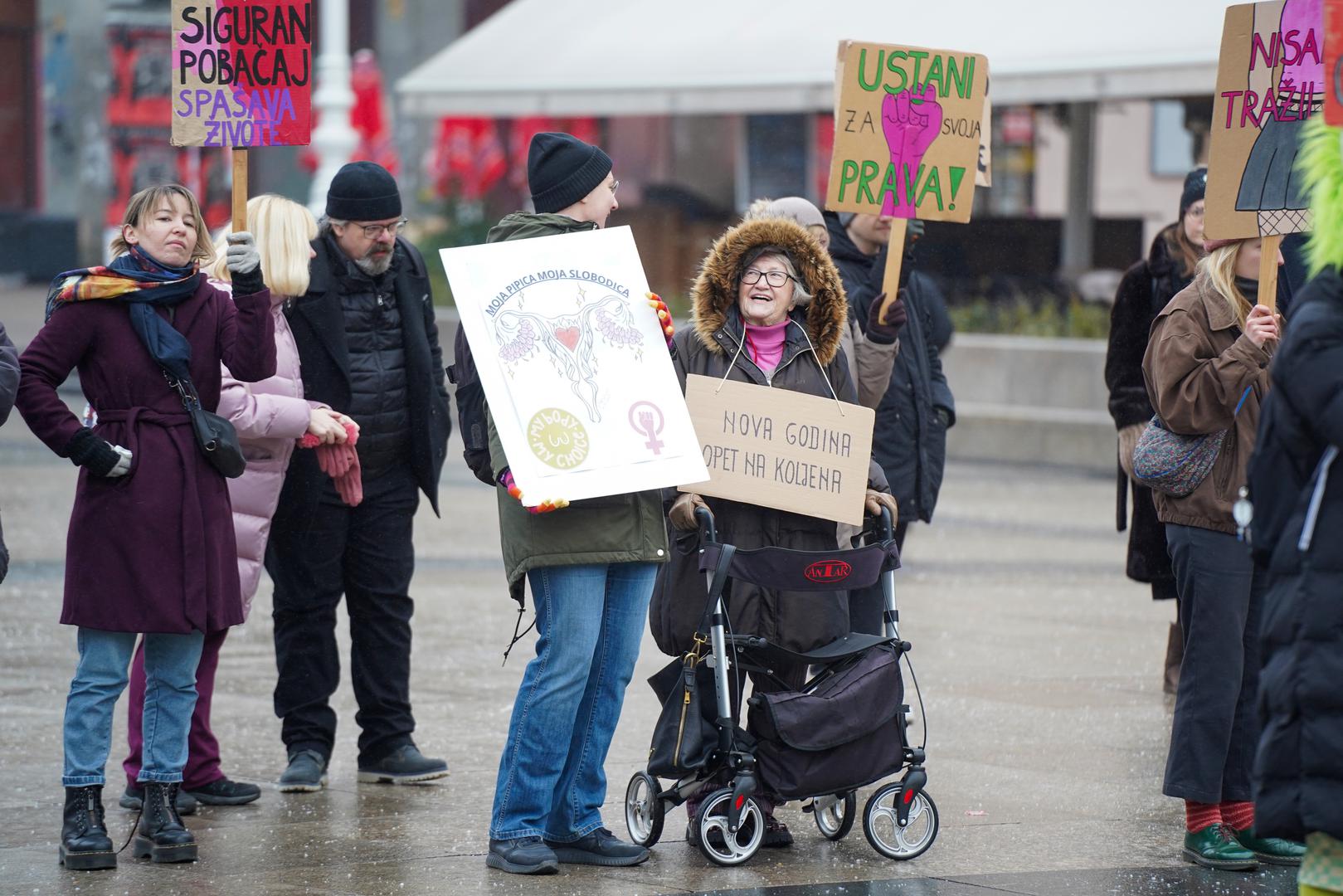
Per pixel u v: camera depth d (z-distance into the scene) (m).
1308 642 11.54
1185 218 21.30
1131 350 21.89
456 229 68.06
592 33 63.47
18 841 16.58
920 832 17.16
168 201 16.02
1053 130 71.00
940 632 27.91
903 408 20.59
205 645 18.09
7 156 111.19
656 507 15.94
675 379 15.96
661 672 16.80
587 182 16.27
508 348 15.59
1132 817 17.91
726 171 85.75
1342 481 11.56
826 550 16.78
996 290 57.12
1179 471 16.14
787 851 16.66
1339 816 11.37
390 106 93.00
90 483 15.79
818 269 16.73
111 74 90.12
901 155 18.03
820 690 16.02
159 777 16.14
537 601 15.89
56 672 23.92
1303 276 18.05
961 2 54.06
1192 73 46.38
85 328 15.83
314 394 18.56
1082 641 27.27
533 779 15.79
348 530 19.06
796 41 56.78
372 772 19.20
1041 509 41.97
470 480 45.41
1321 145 11.89
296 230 18.08
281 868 15.84
